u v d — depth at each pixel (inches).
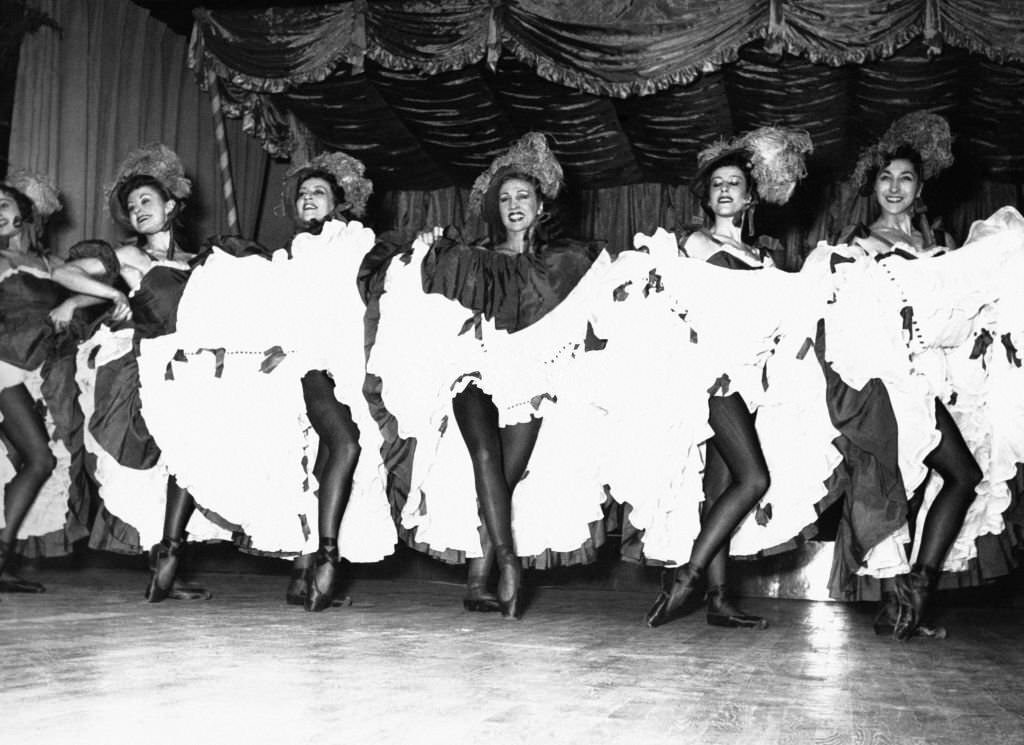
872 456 158.4
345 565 227.3
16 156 275.4
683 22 263.9
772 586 212.2
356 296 177.5
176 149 327.9
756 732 80.7
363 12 274.8
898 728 84.5
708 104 331.9
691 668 113.7
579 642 133.2
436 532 177.2
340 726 77.0
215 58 286.7
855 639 147.8
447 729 77.3
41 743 69.6
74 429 200.5
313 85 321.4
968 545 164.9
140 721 76.9
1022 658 130.8
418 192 399.2
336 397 174.6
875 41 253.6
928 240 167.5
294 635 130.2
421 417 172.9
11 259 188.1
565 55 269.3
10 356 183.3
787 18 257.1
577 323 172.2
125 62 307.3
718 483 168.7
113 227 301.1
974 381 162.7
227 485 179.2
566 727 79.6
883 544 155.6
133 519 196.1
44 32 281.1
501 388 170.1
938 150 165.2
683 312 162.4
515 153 177.5
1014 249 160.9
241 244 184.9
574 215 401.4
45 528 201.3
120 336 194.1
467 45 269.7
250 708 82.6
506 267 173.5
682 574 155.9
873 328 155.9
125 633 128.0
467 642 128.6
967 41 250.1
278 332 178.2
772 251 170.7
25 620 139.7
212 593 188.7
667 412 162.9
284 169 385.1
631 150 370.9
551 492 178.2
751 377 161.9
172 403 181.2
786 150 168.1
